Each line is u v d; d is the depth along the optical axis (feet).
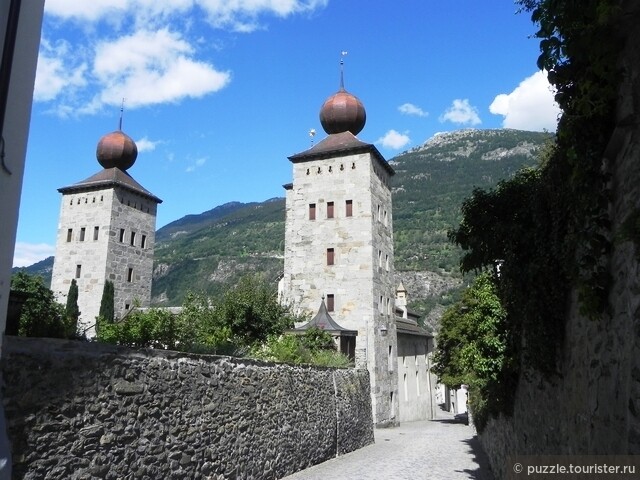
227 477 34.96
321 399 57.11
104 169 180.96
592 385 17.03
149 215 184.55
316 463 53.31
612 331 15.10
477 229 30.60
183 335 50.90
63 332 31.78
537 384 26.68
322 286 123.03
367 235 122.72
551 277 21.48
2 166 16.17
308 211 128.77
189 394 31.58
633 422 12.97
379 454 63.41
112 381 25.03
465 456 62.03
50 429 21.04
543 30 17.43
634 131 14.08
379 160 134.92
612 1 14.42
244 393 38.91
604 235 16.16
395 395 128.26
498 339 38.55
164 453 28.45
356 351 116.78
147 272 180.75
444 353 125.08
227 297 86.74
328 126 138.62
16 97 16.96
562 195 19.83
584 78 16.48
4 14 16.43
